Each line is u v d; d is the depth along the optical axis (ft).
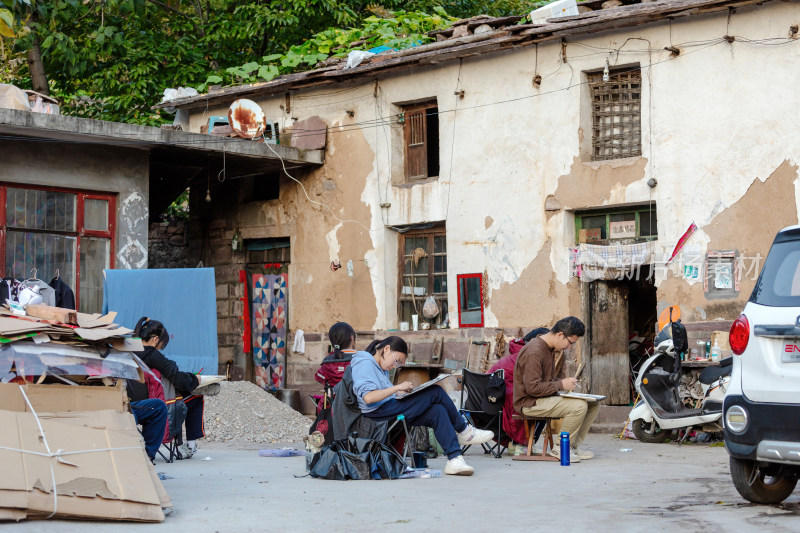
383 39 66.85
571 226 48.98
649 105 46.01
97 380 21.04
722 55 44.01
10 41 64.54
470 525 18.22
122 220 51.80
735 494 22.35
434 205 53.31
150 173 62.08
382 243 55.52
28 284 45.44
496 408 32.27
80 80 80.18
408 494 22.70
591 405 31.42
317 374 31.40
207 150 53.72
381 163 55.77
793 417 18.86
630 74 47.19
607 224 48.14
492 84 51.24
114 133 48.91
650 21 45.83
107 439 18.84
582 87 48.19
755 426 19.49
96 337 19.69
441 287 54.24
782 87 42.34
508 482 25.05
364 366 26.73
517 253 50.01
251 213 62.69
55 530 16.78
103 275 50.93
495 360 50.06
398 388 26.09
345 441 26.50
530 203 49.65
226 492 23.22
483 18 54.44
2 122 44.96
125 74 77.46
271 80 64.85
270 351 61.82
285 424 45.11
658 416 38.11
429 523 18.52
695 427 38.17
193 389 32.04
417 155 55.42
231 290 63.57
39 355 19.21
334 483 25.08
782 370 19.21
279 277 61.93
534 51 49.67
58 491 17.49
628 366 48.34
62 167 49.65
